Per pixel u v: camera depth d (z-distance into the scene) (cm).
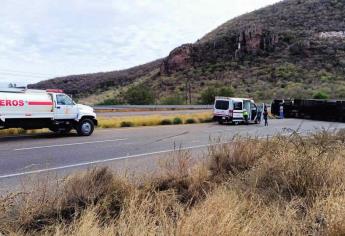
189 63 10144
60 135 2050
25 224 448
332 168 623
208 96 7319
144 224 385
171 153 880
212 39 11138
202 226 383
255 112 3391
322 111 4066
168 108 5825
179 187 636
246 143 842
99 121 2892
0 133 2059
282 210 485
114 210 505
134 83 11906
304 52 9019
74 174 611
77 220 423
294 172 597
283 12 12050
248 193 548
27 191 539
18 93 1831
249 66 9069
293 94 6594
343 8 11106
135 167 937
